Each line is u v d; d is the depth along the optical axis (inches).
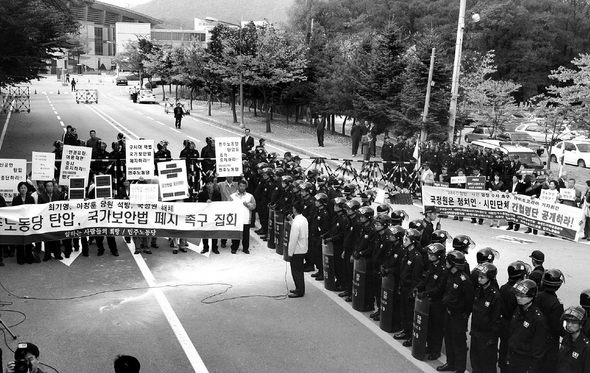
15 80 1140.5
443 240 417.1
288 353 377.1
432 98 1212.5
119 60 4475.9
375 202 719.7
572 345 278.7
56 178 718.5
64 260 553.9
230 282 509.0
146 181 588.4
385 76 1328.7
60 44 1194.6
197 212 576.4
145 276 516.7
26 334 393.4
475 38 2311.8
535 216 737.0
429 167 880.3
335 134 1680.6
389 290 409.7
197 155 800.3
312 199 541.6
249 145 944.3
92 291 476.4
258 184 666.2
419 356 373.1
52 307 440.8
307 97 1750.7
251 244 634.2
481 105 1376.7
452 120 1085.1
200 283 503.8
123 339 391.2
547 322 309.4
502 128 1444.4
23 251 536.7
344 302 471.8
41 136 1330.0
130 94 2800.2
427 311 367.9
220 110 2285.9
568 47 2541.8
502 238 708.0
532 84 2427.4
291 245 470.6
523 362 308.0
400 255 405.1
